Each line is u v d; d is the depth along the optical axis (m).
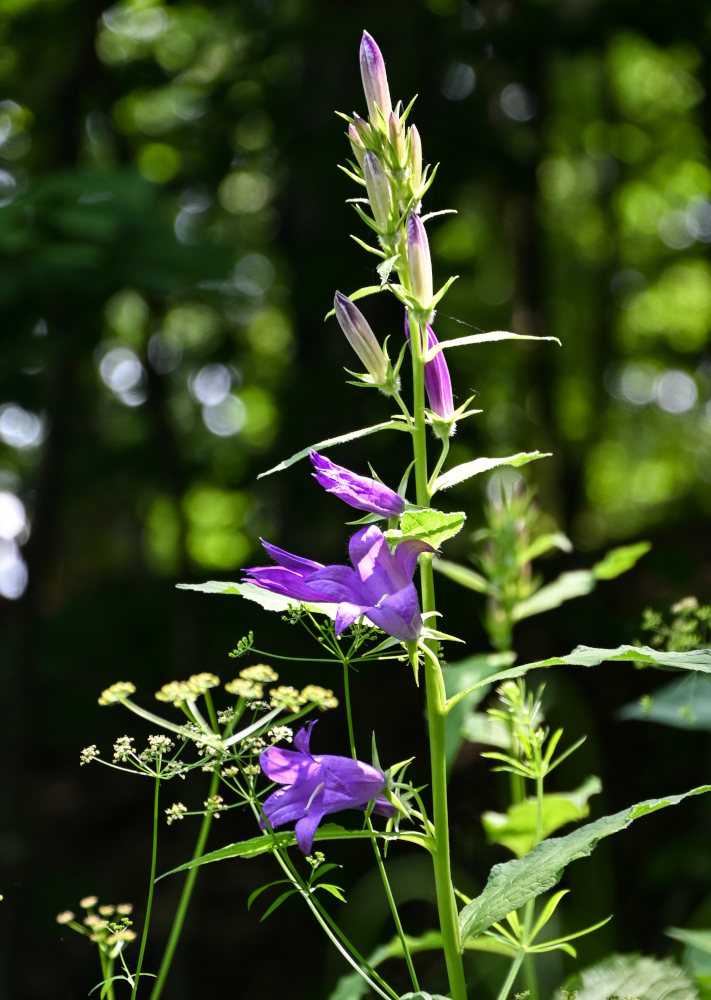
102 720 8.95
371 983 1.75
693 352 16.06
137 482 9.22
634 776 5.63
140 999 6.10
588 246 15.38
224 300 5.27
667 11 7.21
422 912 5.10
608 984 2.09
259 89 8.00
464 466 1.79
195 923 6.41
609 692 6.06
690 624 2.48
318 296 7.24
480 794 4.73
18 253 4.79
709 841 4.71
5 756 7.04
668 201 14.67
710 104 11.46
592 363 15.54
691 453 18.33
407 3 7.34
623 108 12.79
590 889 2.92
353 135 1.84
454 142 7.34
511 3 7.40
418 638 1.71
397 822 1.85
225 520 14.16
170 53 9.16
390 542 1.68
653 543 8.19
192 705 1.93
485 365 12.64
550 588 3.07
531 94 9.36
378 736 6.79
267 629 7.50
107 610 9.84
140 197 5.17
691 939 2.26
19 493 10.95
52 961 6.76
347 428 7.05
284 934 6.52
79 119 7.34
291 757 1.82
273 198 8.10
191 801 6.69
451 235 11.51
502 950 2.32
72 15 8.00
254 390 12.11
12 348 5.11
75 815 8.18
